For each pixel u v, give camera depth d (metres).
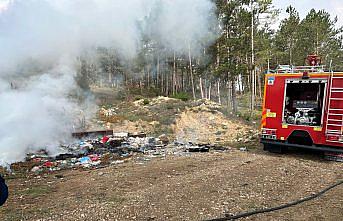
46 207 5.13
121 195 5.65
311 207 5.16
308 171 7.58
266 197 5.56
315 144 9.17
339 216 4.77
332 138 8.80
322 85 9.09
